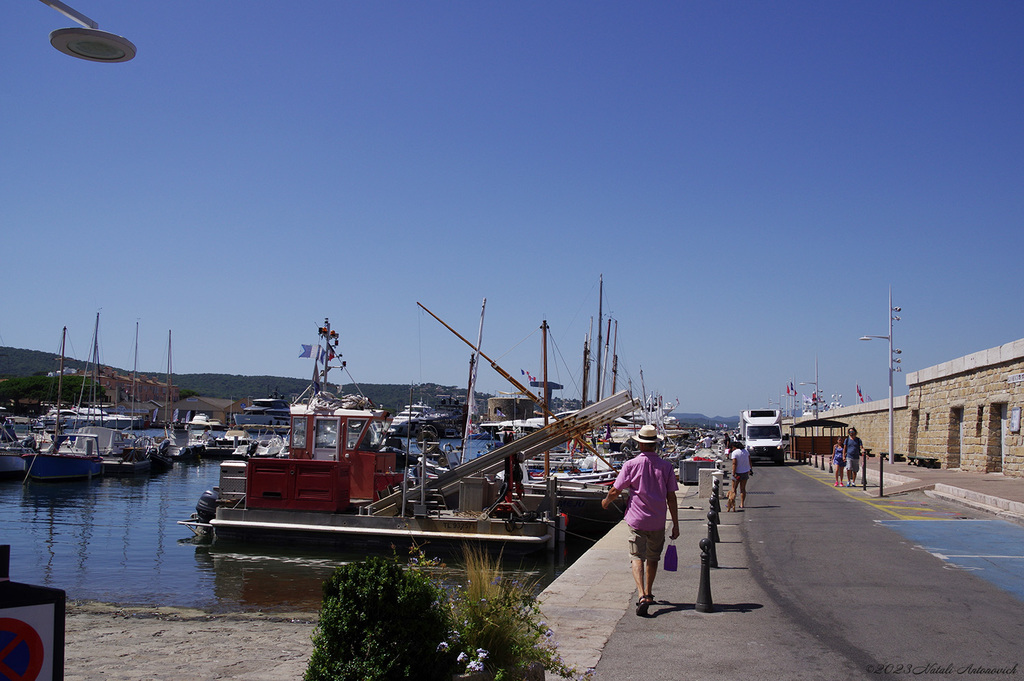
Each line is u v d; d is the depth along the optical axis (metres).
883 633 8.31
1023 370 28.86
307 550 20.52
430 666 5.39
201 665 8.19
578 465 39.94
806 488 29.25
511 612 6.40
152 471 59.25
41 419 103.19
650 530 9.45
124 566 19.66
